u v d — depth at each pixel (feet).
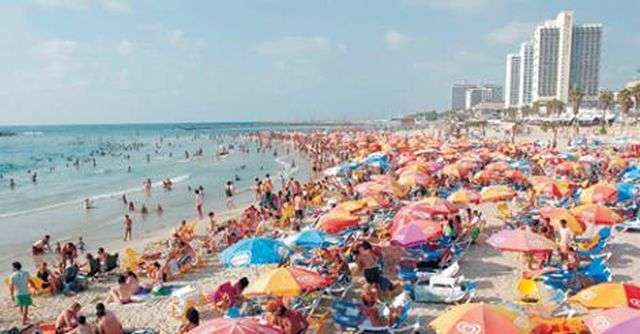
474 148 160.76
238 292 42.83
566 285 42.27
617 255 53.88
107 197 127.95
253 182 152.56
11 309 48.65
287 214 79.92
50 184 161.07
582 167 106.93
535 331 28.40
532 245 43.16
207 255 64.08
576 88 374.02
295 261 49.34
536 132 337.72
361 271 48.70
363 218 67.92
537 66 526.57
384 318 36.06
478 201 68.64
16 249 77.56
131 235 84.23
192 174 178.91
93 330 36.37
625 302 28.78
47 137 566.77
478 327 24.97
